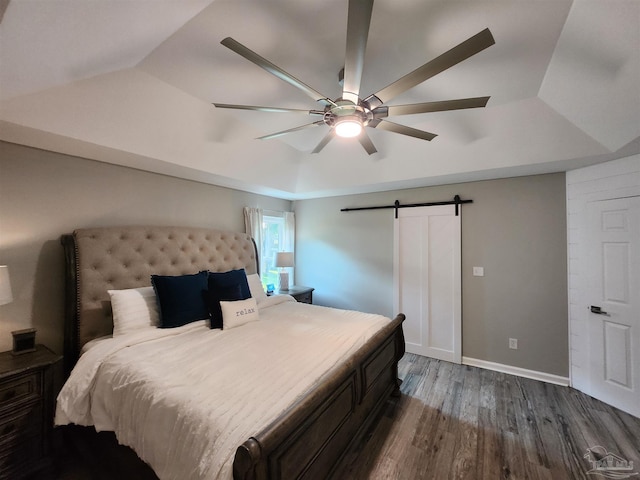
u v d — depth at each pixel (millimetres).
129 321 2166
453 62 1229
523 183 3113
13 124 1716
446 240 3549
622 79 1624
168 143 2396
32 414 1714
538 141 2422
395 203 3906
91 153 2279
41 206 2164
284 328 2336
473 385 2879
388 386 2518
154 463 1271
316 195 4406
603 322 2570
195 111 2287
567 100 1999
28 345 1903
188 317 2354
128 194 2699
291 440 1217
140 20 1215
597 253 2625
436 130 2631
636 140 2039
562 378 2898
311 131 2861
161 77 1891
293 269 4809
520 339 3123
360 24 1044
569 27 1452
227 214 3748
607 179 2551
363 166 3383
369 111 1688
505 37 1524
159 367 1607
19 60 1199
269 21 1398
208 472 1010
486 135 2535
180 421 1219
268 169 3428
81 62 1449
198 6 1238
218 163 2896
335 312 2861
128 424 1449
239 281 2826
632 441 2039
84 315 2184
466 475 1754
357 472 1774
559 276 2934
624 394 2410
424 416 2350
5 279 1730
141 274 2584
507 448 1978
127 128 2100
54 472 1760
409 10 1329
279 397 1324
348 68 1302
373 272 4113
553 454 1918
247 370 1578
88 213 2418
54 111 1754
